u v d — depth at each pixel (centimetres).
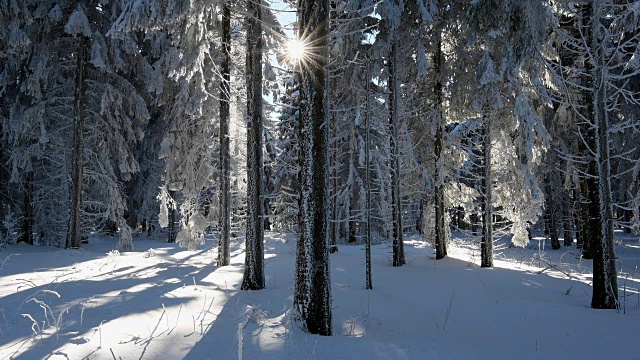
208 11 1062
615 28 888
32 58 1620
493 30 1125
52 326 492
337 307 757
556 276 1134
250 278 884
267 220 2633
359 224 2464
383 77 1448
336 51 1129
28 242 1912
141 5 999
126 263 1302
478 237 1628
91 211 2162
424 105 1586
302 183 610
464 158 1523
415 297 864
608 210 800
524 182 1330
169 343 454
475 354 493
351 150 1955
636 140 1697
